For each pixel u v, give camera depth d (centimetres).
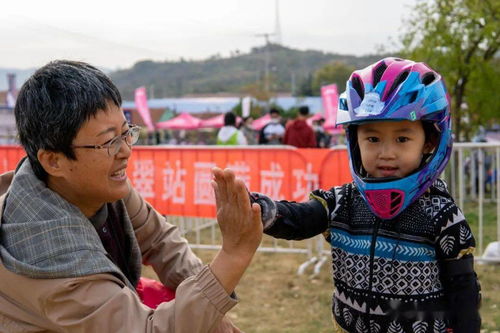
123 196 165
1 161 617
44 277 147
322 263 528
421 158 176
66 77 150
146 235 207
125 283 158
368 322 179
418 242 173
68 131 148
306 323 405
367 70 178
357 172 180
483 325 390
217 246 607
